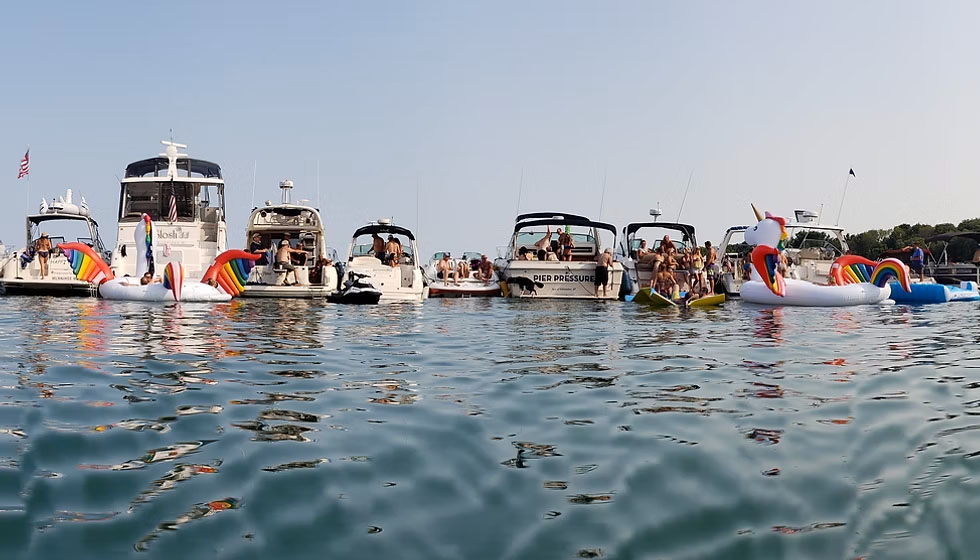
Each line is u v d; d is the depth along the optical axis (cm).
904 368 698
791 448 414
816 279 2245
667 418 484
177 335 915
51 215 2239
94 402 508
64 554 272
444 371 668
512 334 1004
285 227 2045
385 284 1944
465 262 2388
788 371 677
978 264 2645
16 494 329
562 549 284
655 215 2286
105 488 339
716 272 2177
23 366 652
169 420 462
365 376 636
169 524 300
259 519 307
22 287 1838
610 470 375
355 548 282
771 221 1730
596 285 2039
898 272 1702
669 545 290
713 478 364
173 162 2033
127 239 1989
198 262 1981
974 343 912
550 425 463
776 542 294
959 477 366
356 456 393
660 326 1143
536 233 2342
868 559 281
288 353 771
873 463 388
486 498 335
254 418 471
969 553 287
